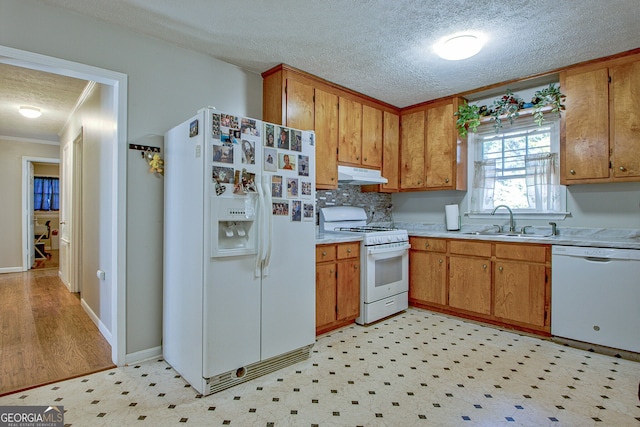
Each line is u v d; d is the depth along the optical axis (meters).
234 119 2.10
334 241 3.01
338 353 2.61
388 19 2.26
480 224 3.77
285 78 2.98
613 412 1.82
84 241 3.73
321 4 2.10
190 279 2.13
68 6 2.13
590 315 2.62
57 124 4.98
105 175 2.91
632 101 2.67
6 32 1.98
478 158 3.84
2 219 5.71
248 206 2.15
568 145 2.97
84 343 2.78
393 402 1.92
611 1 2.04
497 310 3.12
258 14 2.21
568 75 2.97
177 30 2.43
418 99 3.86
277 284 2.32
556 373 2.27
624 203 2.90
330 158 3.33
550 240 2.81
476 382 2.15
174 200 2.35
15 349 2.66
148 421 1.74
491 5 2.09
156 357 2.53
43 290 4.55
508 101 3.43
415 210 4.38
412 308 3.81
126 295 2.41
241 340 2.13
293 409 1.86
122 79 2.38
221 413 1.82
